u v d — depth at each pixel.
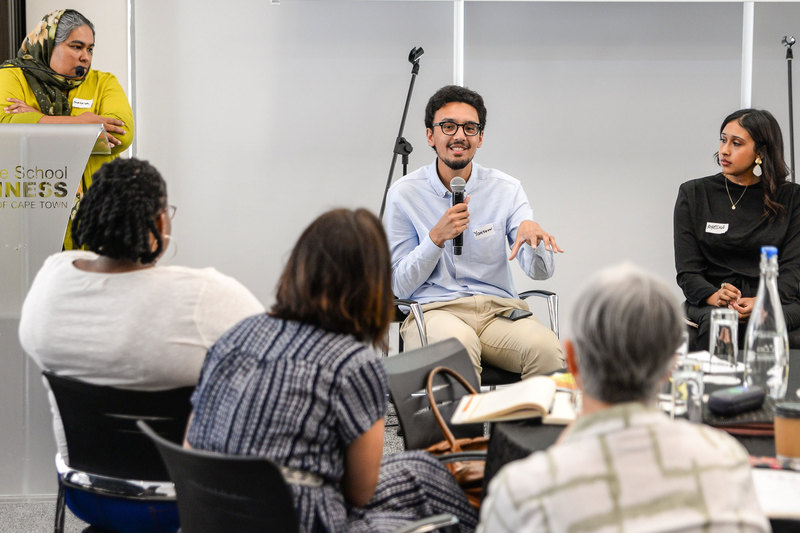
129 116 4.32
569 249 5.36
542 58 5.25
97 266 2.08
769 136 3.93
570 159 5.32
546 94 5.27
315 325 1.70
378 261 1.71
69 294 2.04
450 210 3.64
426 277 3.77
